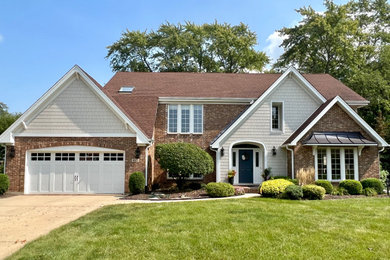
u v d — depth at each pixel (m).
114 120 16.77
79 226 8.57
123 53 39.75
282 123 18.14
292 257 6.08
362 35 33.84
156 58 39.62
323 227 8.21
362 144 15.93
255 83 22.97
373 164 16.58
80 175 16.55
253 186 17.55
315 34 32.06
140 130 16.52
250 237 7.31
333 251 6.42
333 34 31.03
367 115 30.31
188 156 16.19
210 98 20.41
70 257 6.10
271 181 14.73
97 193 16.41
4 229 8.59
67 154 16.70
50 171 16.52
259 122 18.00
